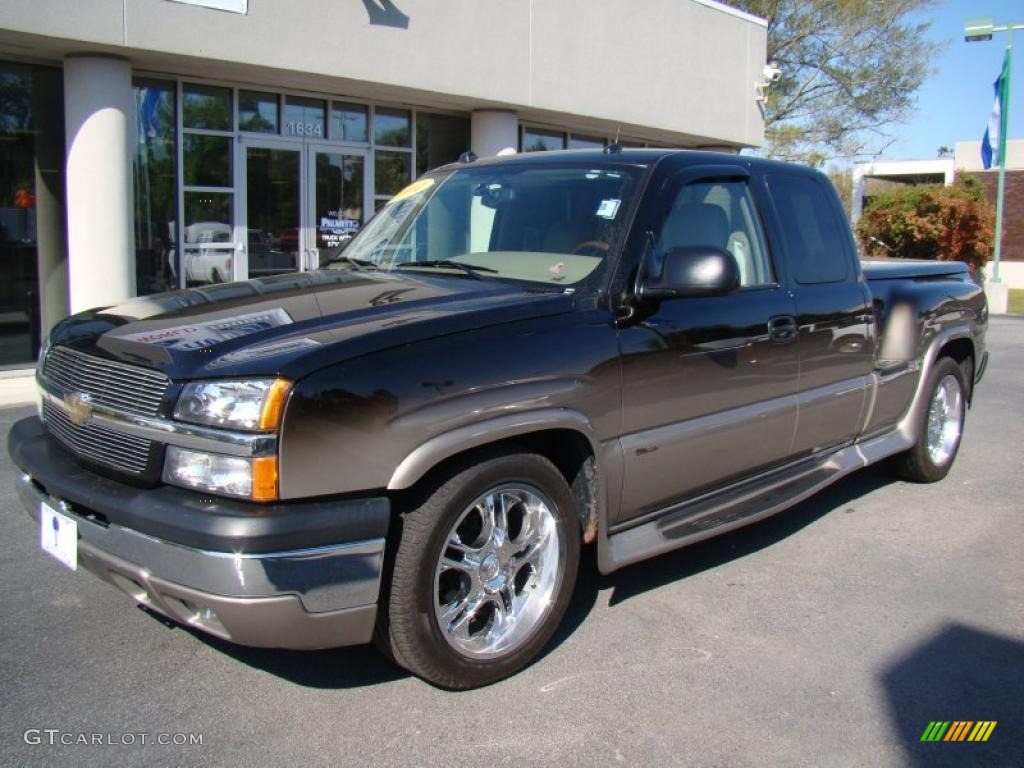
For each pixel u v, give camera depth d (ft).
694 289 11.48
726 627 12.46
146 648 11.57
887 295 17.57
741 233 14.14
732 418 13.29
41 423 11.94
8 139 30.94
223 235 35.76
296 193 37.70
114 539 9.38
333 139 38.52
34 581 13.57
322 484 9.00
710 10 50.42
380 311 10.48
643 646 11.84
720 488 13.82
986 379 34.81
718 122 52.54
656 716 10.19
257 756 9.33
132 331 10.39
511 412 10.26
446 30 36.70
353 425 9.12
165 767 9.11
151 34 28.81
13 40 27.55
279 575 8.70
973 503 18.34
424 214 14.76
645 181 12.79
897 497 18.66
